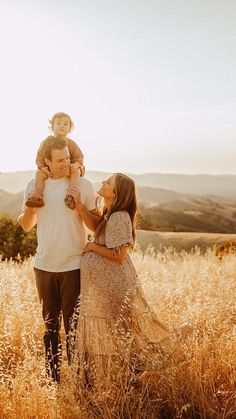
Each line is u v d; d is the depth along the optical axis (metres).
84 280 3.93
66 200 4.00
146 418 3.38
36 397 3.25
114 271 3.91
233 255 9.68
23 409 3.21
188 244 43.75
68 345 4.05
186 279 6.45
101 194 4.07
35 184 4.08
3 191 85.12
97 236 4.04
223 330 4.00
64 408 3.27
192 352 3.67
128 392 3.33
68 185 4.08
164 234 48.47
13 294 4.70
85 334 3.82
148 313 3.96
